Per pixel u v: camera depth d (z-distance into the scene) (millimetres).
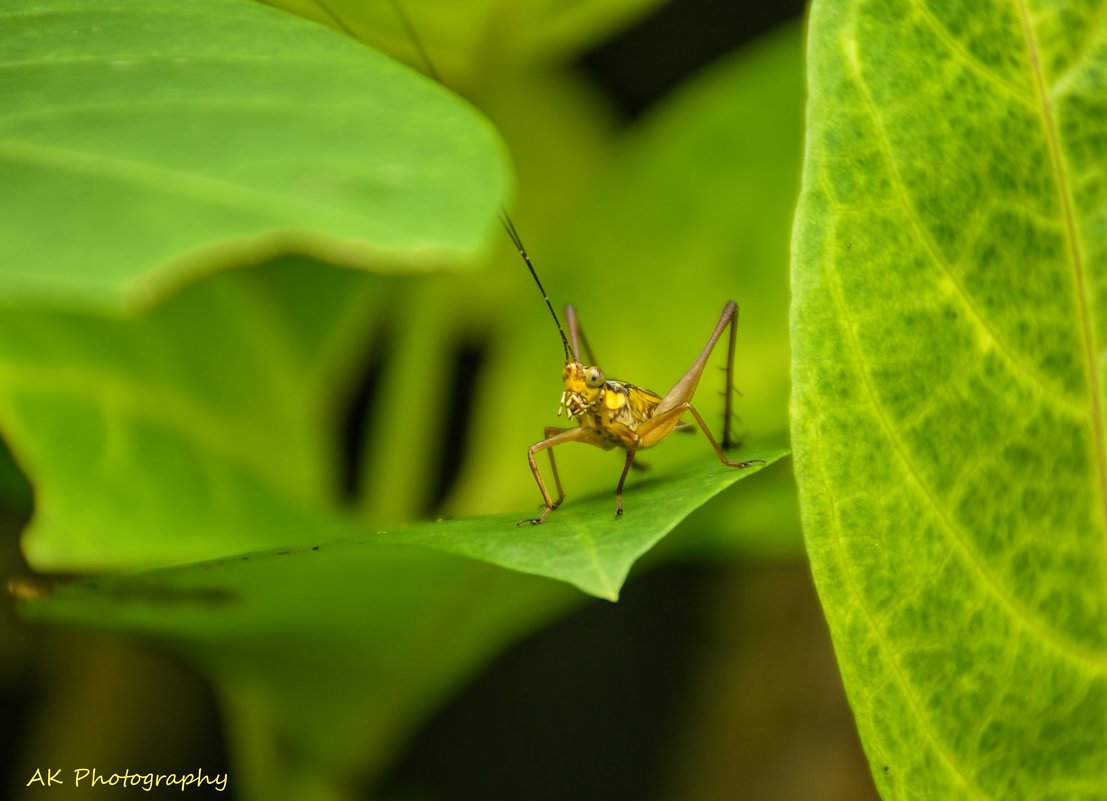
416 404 347
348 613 315
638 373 350
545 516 301
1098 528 296
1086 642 295
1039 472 294
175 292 339
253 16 290
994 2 296
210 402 341
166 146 230
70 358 334
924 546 291
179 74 271
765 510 334
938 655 292
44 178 217
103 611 310
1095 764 295
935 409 292
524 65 341
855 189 291
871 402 291
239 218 208
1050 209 296
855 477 290
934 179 293
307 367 345
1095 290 296
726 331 349
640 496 307
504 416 352
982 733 292
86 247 195
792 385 290
